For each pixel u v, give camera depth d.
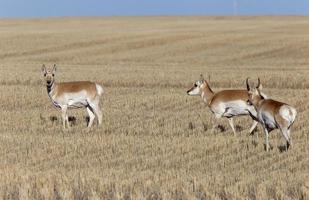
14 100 77.81
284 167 39.69
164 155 44.47
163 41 189.50
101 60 148.50
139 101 76.69
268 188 32.31
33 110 71.56
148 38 194.88
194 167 40.62
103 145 48.47
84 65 132.50
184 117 64.19
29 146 49.03
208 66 127.62
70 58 153.38
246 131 55.91
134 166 41.16
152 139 50.78
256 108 47.53
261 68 119.75
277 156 42.84
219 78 97.88
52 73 59.34
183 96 80.06
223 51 166.62
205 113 66.69
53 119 64.94
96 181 34.34
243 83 95.25
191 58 152.00
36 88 90.06
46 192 31.73
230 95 54.06
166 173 36.94
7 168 39.53
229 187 32.25
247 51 165.00
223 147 46.78
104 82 98.50
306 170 38.25
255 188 32.12
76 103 60.00
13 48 171.25
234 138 50.50
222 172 38.56
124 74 105.81
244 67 123.69
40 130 58.69
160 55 159.62
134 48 175.88
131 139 50.66
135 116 65.56
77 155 45.62
